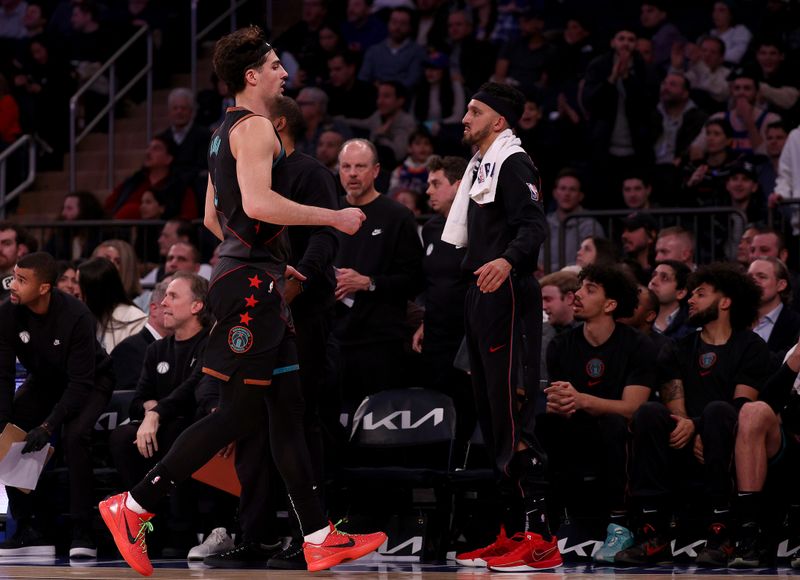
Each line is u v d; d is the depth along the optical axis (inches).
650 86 538.6
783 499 294.4
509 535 275.4
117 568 263.7
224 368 223.0
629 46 532.7
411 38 626.2
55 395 331.9
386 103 584.1
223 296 223.9
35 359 324.8
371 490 309.0
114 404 344.8
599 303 310.5
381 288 323.9
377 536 239.3
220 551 303.0
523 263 253.6
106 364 331.0
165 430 314.5
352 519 308.2
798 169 464.8
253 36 230.8
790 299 350.0
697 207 460.4
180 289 326.3
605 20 629.6
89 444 319.3
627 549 285.6
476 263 268.5
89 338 324.5
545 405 335.9
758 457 281.4
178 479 222.8
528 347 263.0
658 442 288.8
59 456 341.4
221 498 314.0
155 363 332.8
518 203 258.7
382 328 327.9
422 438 310.0
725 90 552.4
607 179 502.3
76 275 385.4
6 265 401.7
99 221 491.8
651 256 415.2
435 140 551.8
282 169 235.3
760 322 344.8
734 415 285.6
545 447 309.3
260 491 283.3
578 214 430.9
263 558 286.5
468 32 621.6
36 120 655.8
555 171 529.0
